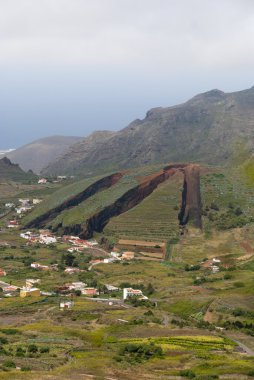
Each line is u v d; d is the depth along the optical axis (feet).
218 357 469.16
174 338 538.06
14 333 577.84
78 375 385.50
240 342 542.57
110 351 488.85
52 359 447.01
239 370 420.36
